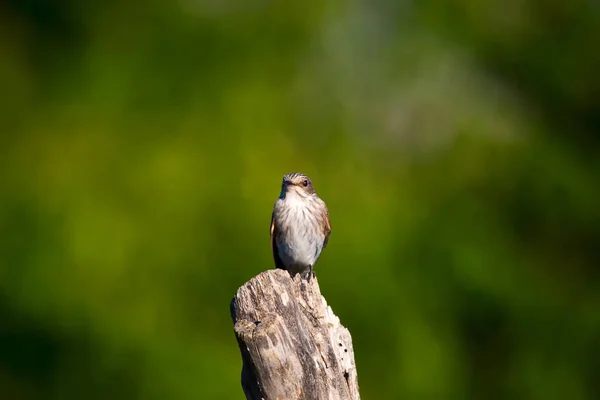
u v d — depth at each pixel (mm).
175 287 14188
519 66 17781
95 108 14586
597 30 17641
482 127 16750
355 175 15234
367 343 14812
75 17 15070
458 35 17203
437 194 16172
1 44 15133
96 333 14219
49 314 14250
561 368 16453
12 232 14188
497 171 16469
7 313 14461
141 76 14711
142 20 14992
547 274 16938
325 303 7645
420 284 15242
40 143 14500
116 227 14062
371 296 14625
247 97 14625
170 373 14047
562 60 17688
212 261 14172
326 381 7016
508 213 16688
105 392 14250
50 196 14141
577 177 17000
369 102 17484
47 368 14508
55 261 14070
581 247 17094
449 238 15617
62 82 14828
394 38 17391
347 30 17312
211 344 14250
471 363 16125
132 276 14125
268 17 15148
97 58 14805
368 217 14828
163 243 14141
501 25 17469
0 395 14703
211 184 14203
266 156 14438
